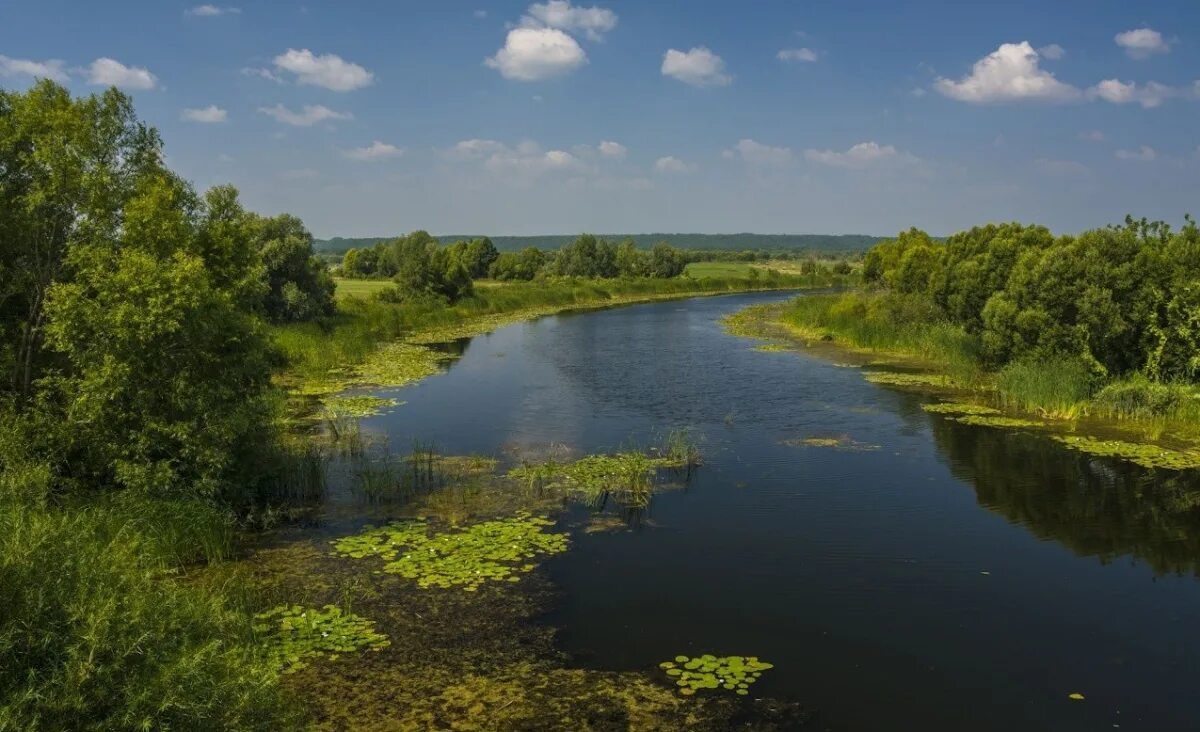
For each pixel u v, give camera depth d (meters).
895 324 37.12
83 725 5.08
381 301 53.75
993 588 11.02
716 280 86.38
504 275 97.88
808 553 12.21
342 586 10.81
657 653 9.12
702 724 7.72
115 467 12.21
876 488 15.44
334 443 18.86
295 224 41.78
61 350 12.44
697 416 22.09
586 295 72.31
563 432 20.23
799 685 8.48
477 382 27.91
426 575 11.20
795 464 17.12
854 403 23.69
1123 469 16.58
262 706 6.12
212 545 11.64
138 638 5.52
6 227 12.75
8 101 13.45
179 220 13.77
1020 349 24.12
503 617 9.97
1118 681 8.66
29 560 5.48
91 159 13.44
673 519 13.69
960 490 15.30
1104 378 22.45
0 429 11.59
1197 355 21.05
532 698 8.13
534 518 13.62
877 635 9.63
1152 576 11.41
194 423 12.50
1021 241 30.67
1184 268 21.58
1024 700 8.27
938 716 7.93
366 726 7.57
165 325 12.05
